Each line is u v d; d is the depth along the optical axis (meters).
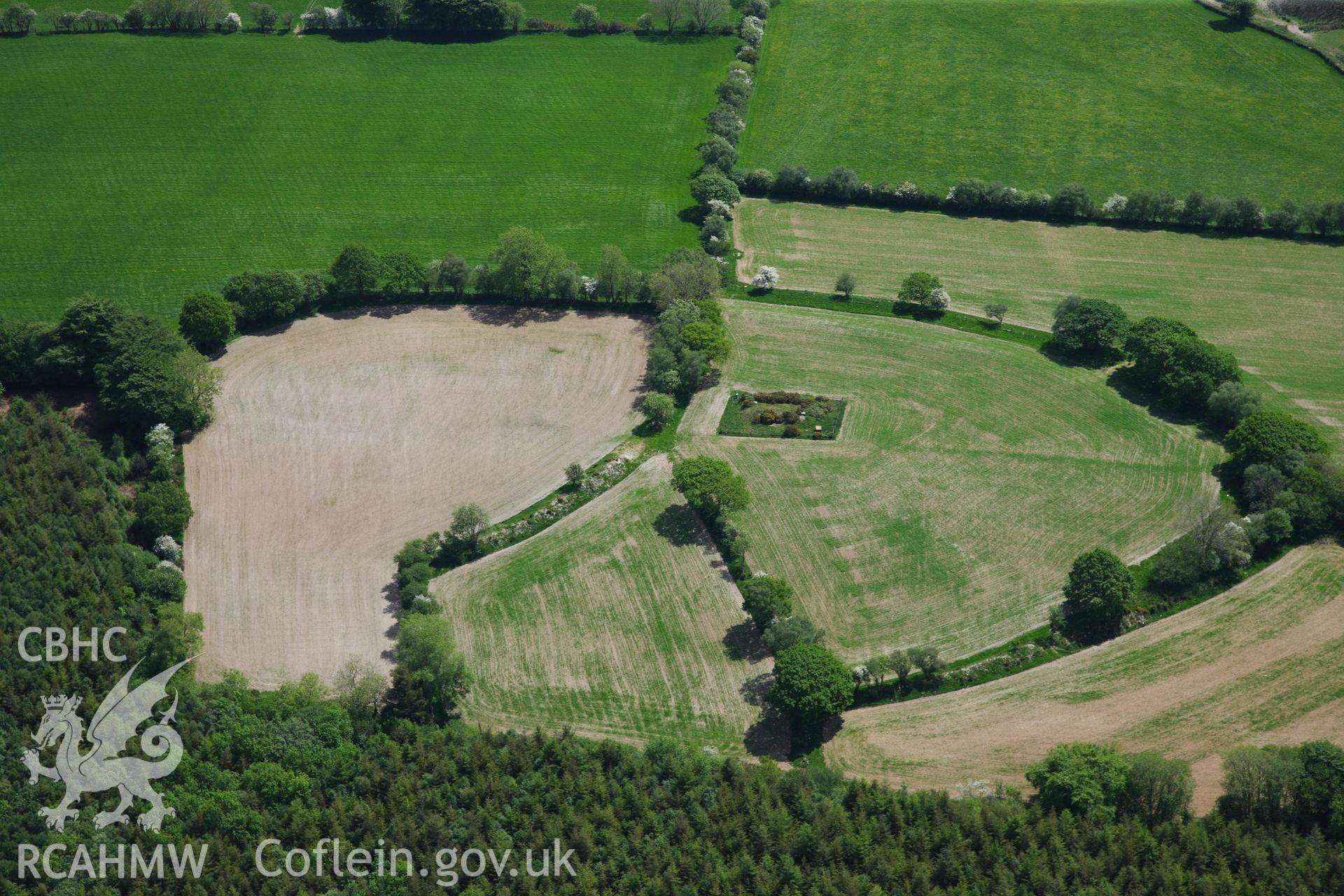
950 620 160.50
